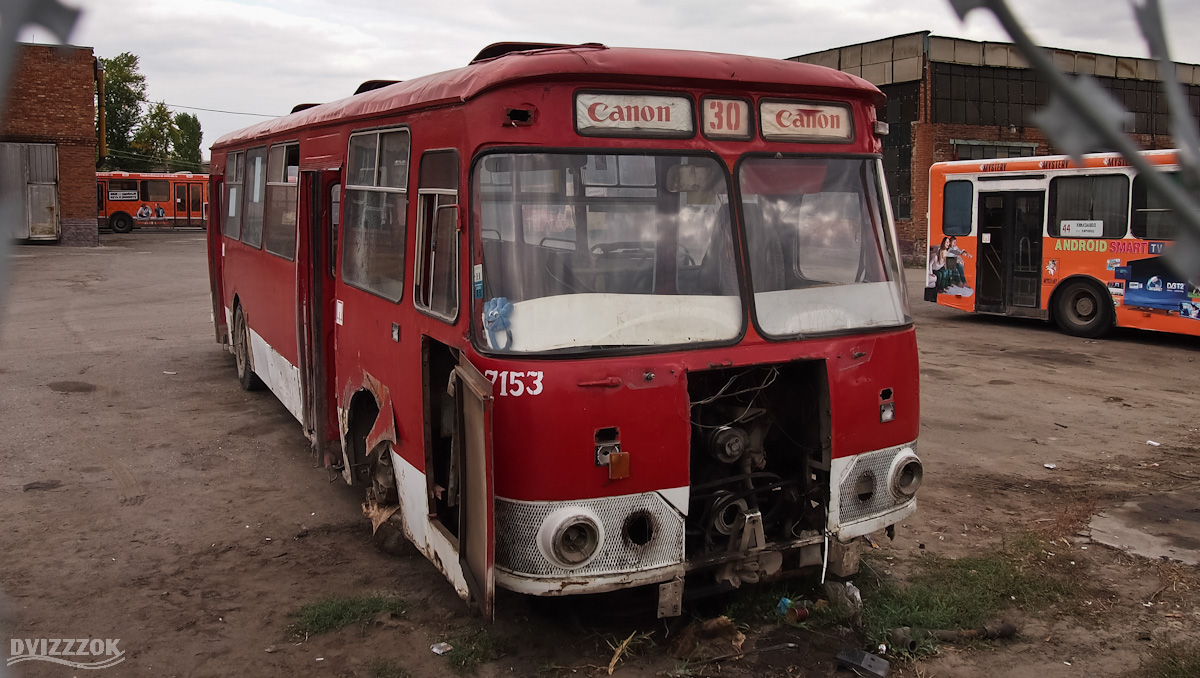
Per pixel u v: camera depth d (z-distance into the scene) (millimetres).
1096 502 6781
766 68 4695
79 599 5242
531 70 4203
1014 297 15789
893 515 5051
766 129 4758
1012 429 8953
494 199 4262
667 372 4316
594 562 4211
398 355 5234
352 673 4441
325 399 6848
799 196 4852
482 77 4312
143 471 7625
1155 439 8562
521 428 4137
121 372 11461
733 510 4762
